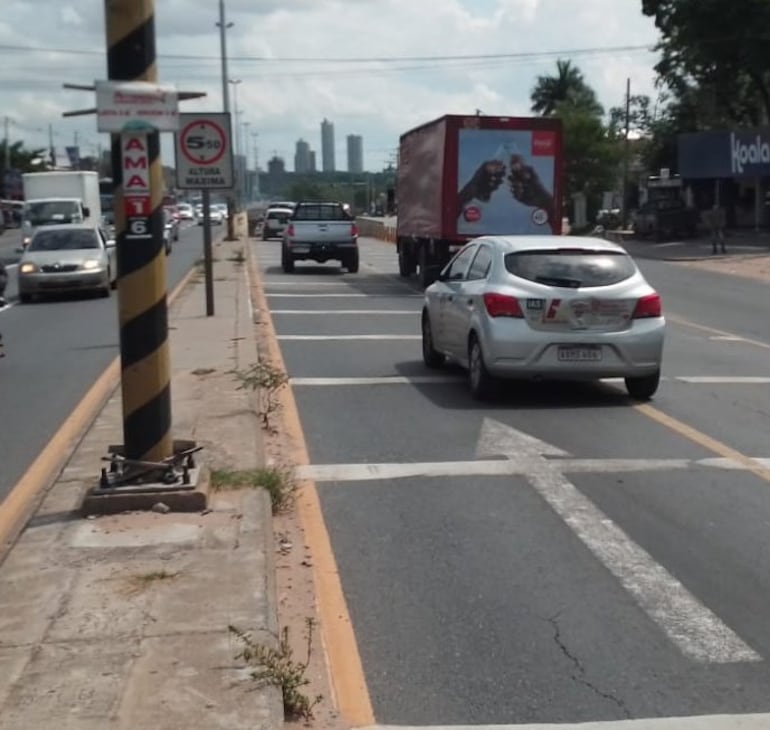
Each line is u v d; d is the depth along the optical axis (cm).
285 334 1897
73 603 595
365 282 3158
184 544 688
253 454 934
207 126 2009
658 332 1241
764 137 5309
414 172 3011
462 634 605
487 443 1046
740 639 601
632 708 519
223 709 475
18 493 887
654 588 675
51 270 2656
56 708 476
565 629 612
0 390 1378
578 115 7831
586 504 847
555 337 1221
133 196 759
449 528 790
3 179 10988
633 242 5712
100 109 733
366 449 1027
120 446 841
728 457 993
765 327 2108
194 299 2459
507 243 1289
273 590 624
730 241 5284
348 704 521
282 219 6372
